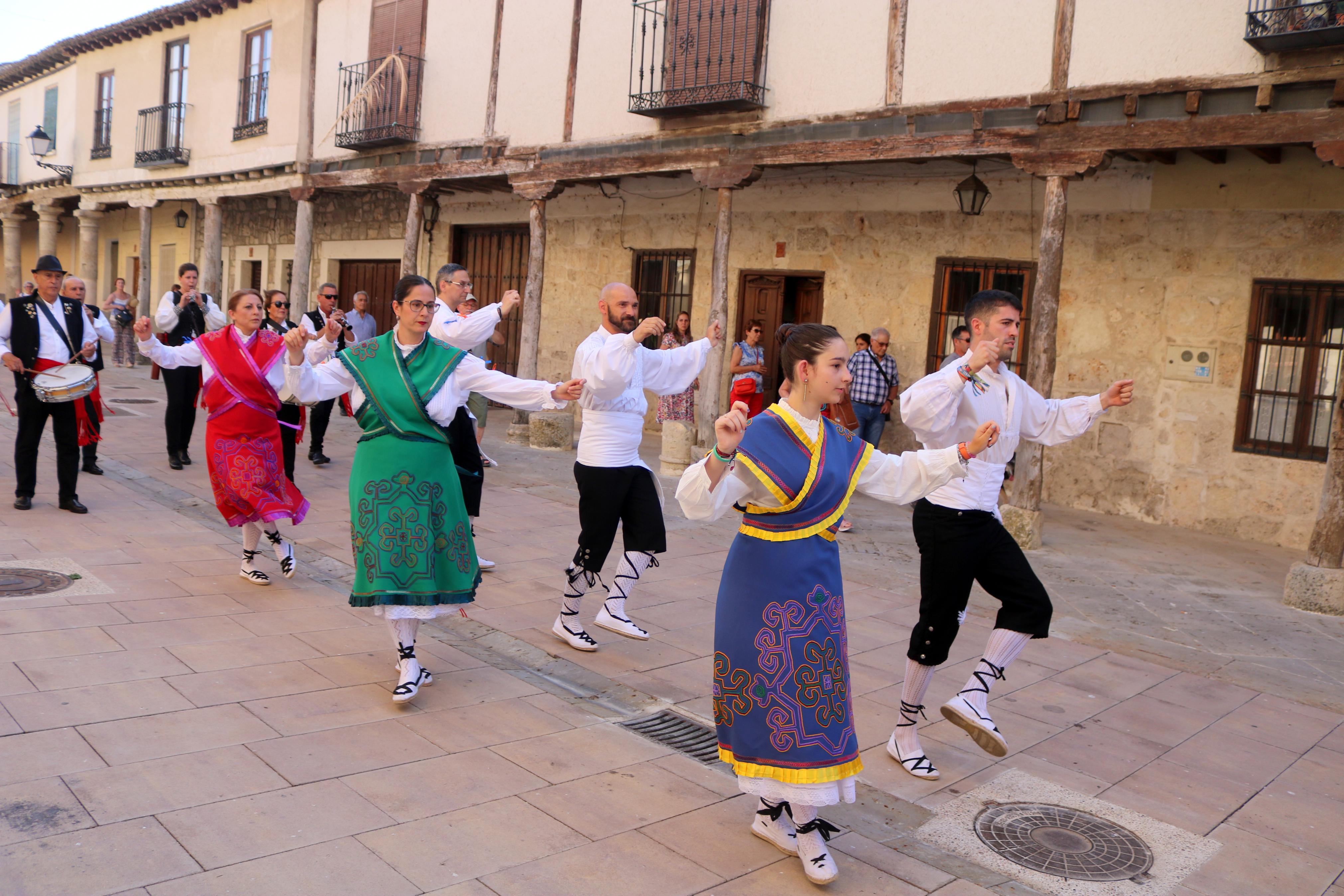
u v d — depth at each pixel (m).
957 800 3.70
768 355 12.66
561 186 12.44
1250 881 3.23
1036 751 4.21
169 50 19.92
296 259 16.30
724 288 10.78
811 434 3.01
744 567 3.03
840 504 3.03
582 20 12.03
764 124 10.23
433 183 14.22
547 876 2.91
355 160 15.32
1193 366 9.44
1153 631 6.11
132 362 19.91
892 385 10.28
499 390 4.23
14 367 6.86
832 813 3.53
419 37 14.23
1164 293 9.59
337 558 6.55
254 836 2.98
